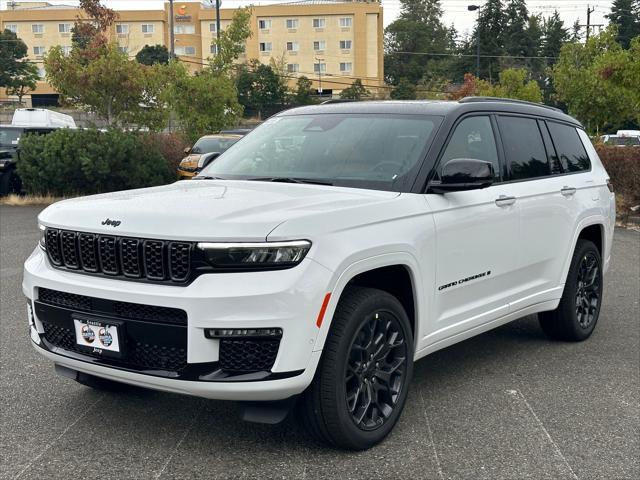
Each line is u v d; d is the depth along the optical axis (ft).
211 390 11.12
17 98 263.70
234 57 86.28
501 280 16.30
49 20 278.26
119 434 13.26
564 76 80.64
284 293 11.00
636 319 22.41
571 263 19.08
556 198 18.07
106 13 145.89
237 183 14.43
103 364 12.05
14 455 12.38
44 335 13.19
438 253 14.03
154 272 11.57
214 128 80.84
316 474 11.71
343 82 273.54
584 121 80.84
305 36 272.92
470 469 11.96
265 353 11.21
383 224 12.78
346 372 12.07
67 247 12.66
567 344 19.66
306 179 14.55
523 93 126.62
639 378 16.76
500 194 16.02
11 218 48.49
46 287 12.67
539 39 306.96
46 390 15.58
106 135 59.72
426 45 337.72
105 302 11.88
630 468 12.08
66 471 11.78
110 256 11.98
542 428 13.73
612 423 14.03
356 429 12.28
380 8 270.87
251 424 13.74
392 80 330.13
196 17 281.54
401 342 13.23
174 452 12.51
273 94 200.64
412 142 14.80
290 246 11.18
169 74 78.07
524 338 20.25
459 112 15.60
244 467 11.95
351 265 11.85
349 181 14.24
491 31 298.76
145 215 11.84
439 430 13.57
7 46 222.28
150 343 11.51
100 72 72.74
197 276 11.22
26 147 58.44
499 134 16.83
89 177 58.13
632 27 285.64
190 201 12.44
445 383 16.28
